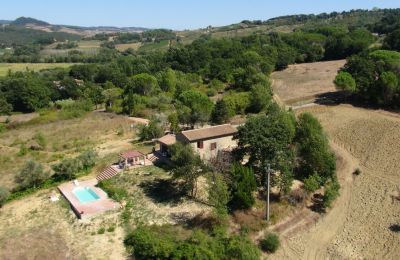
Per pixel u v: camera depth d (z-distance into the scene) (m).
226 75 127.62
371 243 42.53
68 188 52.38
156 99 98.88
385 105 87.81
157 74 132.88
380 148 66.38
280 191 49.16
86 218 44.53
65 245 40.03
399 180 55.81
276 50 154.50
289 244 42.12
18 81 129.75
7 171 59.94
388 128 73.62
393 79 84.25
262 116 54.12
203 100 86.31
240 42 187.00
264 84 102.69
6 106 121.69
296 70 144.62
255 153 50.25
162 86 118.44
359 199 51.75
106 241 40.53
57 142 72.81
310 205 49.59
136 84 111.94
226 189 43.91
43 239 41.12
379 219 46.91
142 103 97.94
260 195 49.00
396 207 49.16
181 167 47.66
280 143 50.53
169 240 38.53
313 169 53.59
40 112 114.75
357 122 78.75
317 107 91.06
